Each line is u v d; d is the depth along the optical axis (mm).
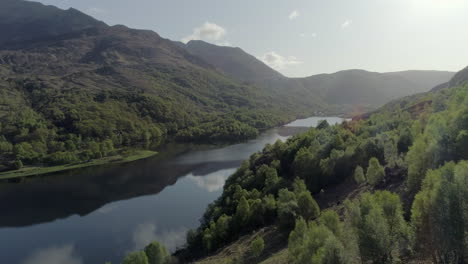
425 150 48344
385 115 131750
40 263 70188
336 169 80750
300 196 56094
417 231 31688
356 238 30609
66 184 123125
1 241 80125
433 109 108625
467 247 25938
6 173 136250
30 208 100125
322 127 142250
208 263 53969
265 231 60438
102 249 75312
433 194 27500
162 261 56750
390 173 59781
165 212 95375
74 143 174250
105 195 110688
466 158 45750
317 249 31000
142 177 130750
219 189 115000
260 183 89625
